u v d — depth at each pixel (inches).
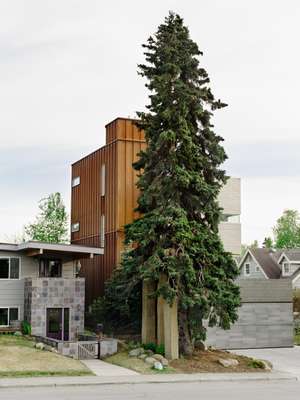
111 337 1284.4
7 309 1278.3
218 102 1093.1
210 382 885.8
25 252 1314.0
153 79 1075.3
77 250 1293.1
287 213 3720.5
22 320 1282.0
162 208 1047.0
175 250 1031.0
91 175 1683.1
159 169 1067.9
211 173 1089.4
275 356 1250.6
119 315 1306.6
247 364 1036.5
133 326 1282.0
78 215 1760.6
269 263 2518.5
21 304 1291.8
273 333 1433.3
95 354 1076.5
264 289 1438.2
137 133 1545.3
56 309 1246.3
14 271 1298.0
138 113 1112.8
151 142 1091.9
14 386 780.6
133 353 1048.2
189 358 1032.2
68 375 874.8
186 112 1053.8
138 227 1080.2
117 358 1042.7
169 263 999.0
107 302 1310.3
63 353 1046.4
